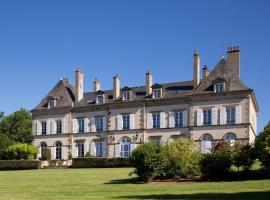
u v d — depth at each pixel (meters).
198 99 56.12
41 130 69.69
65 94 69.06
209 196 20.64
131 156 31.61
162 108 59.59
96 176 37.91
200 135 55.38
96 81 68.62
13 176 41.72
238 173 30.19
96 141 64.44
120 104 62.62
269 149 26.84
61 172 45.78
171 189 24.70
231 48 57.00
